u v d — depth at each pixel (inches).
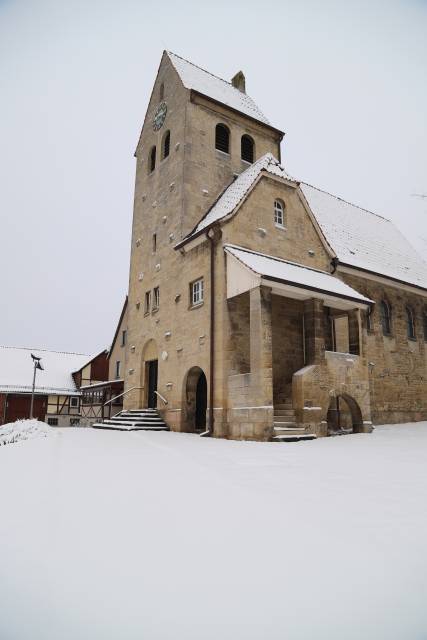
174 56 1047.6
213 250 729.0
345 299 674.2
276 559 143.7
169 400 814.5
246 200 745.6
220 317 689.0
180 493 235.6
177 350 807.1
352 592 123.0
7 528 174.6
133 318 1005.8
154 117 1052.5
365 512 198.8
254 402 585.6
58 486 251.8
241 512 197.6
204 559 143.3
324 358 633.6
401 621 109.4
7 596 120.0
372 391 858.1
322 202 1107.3
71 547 153.9
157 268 924.6
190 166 887.1
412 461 358.9
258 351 587.2
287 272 674.8
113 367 1362.0
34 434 607.8
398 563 142.3
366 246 1035.9
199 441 561.3
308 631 104.1
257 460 365.7
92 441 534.6
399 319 965.2
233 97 1057.5
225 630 104.1
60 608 113.5
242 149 1005.8
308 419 590.6
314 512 198.2
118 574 132.1
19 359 1839.3
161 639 100.6
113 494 232.4
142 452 422.0
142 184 1060.5
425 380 984.9
